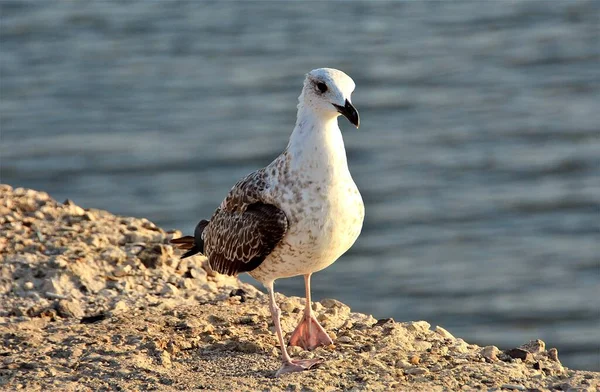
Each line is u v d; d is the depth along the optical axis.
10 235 12.12
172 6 51.00
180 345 9.18
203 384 8.24
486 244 25.38
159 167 30.12
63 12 49.06
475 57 41.72
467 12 49.09
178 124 33.88
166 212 26.95
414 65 40.81
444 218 26.84
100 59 41.78
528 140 32.50
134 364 8.69
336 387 8.10
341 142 8.71
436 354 8.98
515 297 22.58
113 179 29.30
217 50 43.00
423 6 50.88
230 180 29.23
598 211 27.05
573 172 29.77
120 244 12.24
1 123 33.84
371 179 29.55
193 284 11.45
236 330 9.62
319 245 8.70
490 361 8.81
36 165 30.19
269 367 8.69
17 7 49.97
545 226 26.39
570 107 35.53
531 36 44.72
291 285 22.81
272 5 51.38
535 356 9.06
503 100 36.47
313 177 8.57
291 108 35.28
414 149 31.73
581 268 23.94
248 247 8.88
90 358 8.88
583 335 20.83
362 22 47.97
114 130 33.31
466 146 32.09
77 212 13.27
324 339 9.28
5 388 8.34
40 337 9.54
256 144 31.86
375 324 9.98
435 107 35.84
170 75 39.56
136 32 45.97
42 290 10.89
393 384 8.07
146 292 11.08
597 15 47.44
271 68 40.31
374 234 26.00
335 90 8.48
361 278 23.47
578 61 40.62
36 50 42.88
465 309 22.08
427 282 23.27
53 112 35.03
